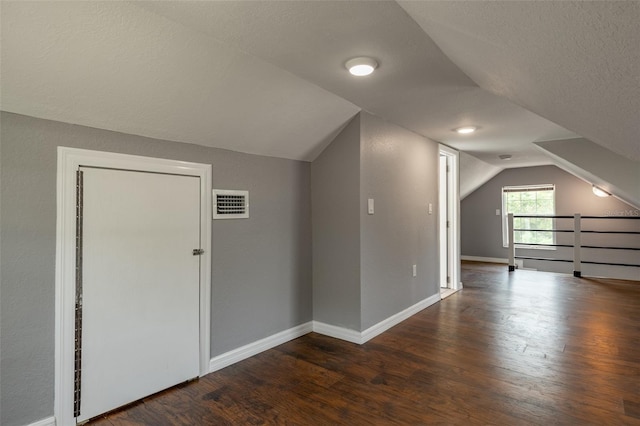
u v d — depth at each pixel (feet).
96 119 5.98
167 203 7.11
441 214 15.87
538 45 3.71
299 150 9.60
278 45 5.76
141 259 6.71
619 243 20.36
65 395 5.78
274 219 9.35
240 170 8.51
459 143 14.33
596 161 13.14
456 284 15.61
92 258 6.10
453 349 8.95
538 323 10.91
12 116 5.27
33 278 5.49
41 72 4.92
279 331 9.47
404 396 6.72
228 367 8.08
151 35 5.07
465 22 4.02
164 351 7.04
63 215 5.76
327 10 4.75
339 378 7.47
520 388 6.93
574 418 5.91
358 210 9.41
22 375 5.41
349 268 9.61
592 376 7.38
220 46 5.71
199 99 6.56
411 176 11.98
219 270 8.07
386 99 8.53
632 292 14.82
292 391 6.97
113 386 6.32
